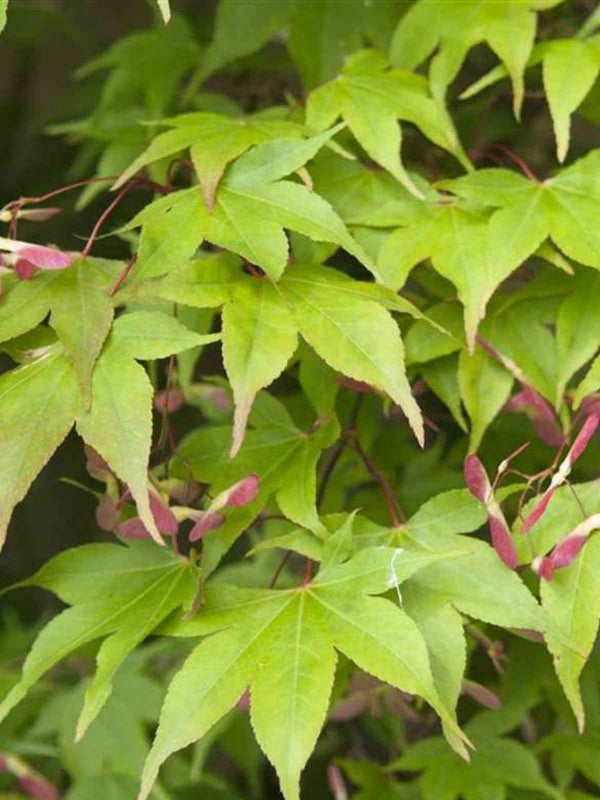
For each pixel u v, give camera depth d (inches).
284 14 25.0
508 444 24.2
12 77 40.5
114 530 20.2
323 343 18.9
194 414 32.8
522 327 21.4
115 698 28.2
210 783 29.7
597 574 18.8
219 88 29.0
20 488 18.1
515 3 21.9
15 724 29.1
